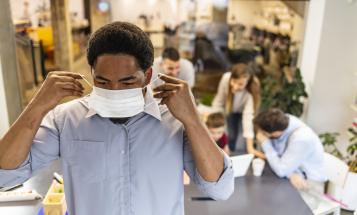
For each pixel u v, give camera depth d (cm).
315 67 323
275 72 416
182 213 96
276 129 222
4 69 217
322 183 235
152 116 90
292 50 391
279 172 214
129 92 83
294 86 339
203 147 88
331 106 333
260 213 171
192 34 441
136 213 90
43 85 85
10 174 87
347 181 243
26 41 281
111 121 89
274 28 409
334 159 228
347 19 308
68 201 93
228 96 309
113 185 88
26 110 84
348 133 325
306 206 179
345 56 318
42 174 191
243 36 436
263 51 427
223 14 431
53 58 316
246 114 305
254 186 201
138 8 415
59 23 321
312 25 336
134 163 88
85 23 371
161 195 90
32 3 281
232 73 296
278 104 345
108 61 78
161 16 428
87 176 88
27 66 281
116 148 88
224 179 93
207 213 169
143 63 81
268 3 408
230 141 322
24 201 165
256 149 293
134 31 79
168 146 89
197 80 459
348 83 324
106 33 77
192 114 86
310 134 225
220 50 446
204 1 427
